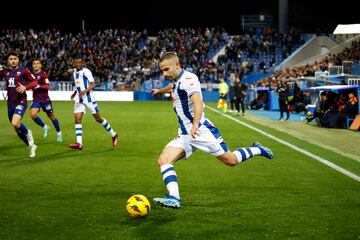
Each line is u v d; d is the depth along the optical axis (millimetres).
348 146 14758
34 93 14961
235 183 8898
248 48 53531
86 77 13141
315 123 23266
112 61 54094
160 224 6309
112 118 24562
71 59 53438
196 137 6664
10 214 6738
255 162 11281
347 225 6285
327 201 7535
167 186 6734
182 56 53938
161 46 56156
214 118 25609
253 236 5840
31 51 54688
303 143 15055
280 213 6836
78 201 7488
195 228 6145
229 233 5945
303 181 9109
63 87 47531
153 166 10742
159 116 25969
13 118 11781
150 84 48469
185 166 10703
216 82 48812
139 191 8234
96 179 9250
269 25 64062
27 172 9953
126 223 6352
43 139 15617
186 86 6719
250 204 7336
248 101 36594
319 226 6234
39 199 7605
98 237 5793
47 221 6426
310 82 31984
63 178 9336
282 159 11766
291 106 30703
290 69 40781
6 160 11492
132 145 14320
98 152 12875
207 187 8547
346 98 21422
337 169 10383
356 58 36188
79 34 58906
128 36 59344
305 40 53312
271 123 23250
